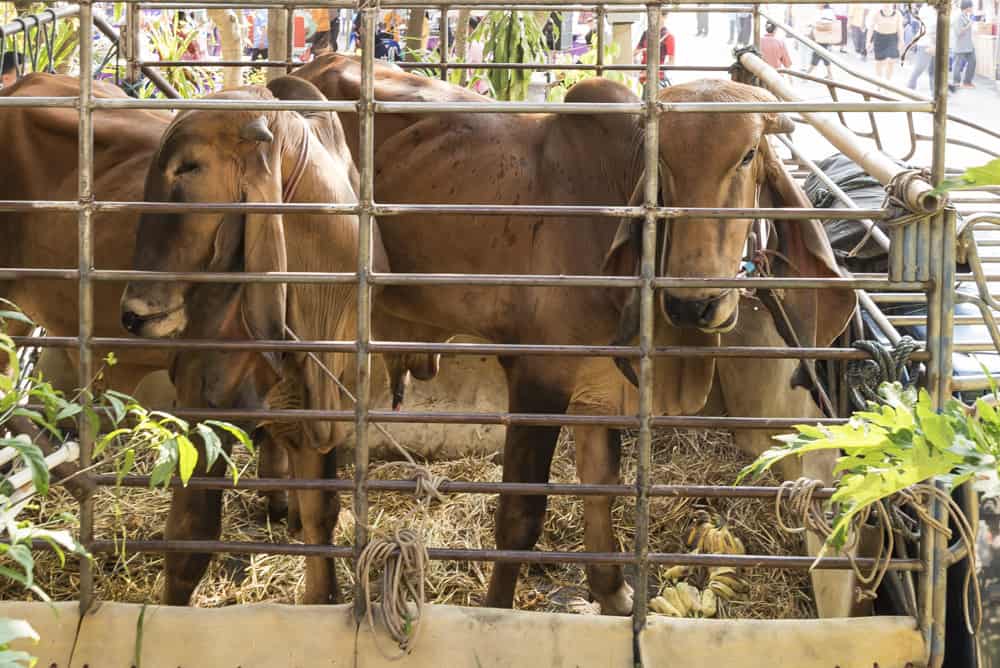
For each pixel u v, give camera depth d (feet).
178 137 12.14
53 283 16.40
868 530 12.67
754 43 21.33
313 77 17.94
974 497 12.07
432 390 20.77
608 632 11.78
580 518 18.63
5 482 9.68
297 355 13.64
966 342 13.78
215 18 27.96
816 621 11.85
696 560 11.76
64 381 19.52
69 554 16.55
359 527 11.80
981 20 45.32
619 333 13.47
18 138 16.26
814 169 17.49
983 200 17.63
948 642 12.79
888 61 42.09
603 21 23.11
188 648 11.68
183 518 13.26
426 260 16.31
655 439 20.95
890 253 11.58
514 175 15.74
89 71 11.21
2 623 6.72
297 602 16.02
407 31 31.12
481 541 17.94
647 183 11.27
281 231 12.38
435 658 11.69
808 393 16.22
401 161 16.49
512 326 15.75
